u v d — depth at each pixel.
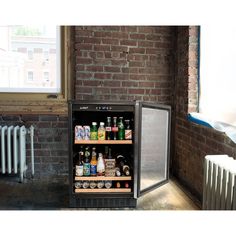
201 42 2.88
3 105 3.32
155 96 3.55
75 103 2.40
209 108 2.72
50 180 3.30
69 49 3.37
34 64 3.40
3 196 2.81
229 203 1.67
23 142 3.19
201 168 2.72
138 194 2.50
